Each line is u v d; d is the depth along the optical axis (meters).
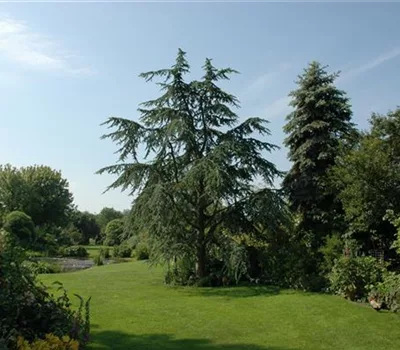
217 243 16.34
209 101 16.44
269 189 15.94
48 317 6.19
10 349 5.21
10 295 6.06
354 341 8.41
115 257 37.56
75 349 5.40
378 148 14.28
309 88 18.17
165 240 15.93
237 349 7.86
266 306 11.74
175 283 16.45
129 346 7.94
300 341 8.40
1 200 54.19
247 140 16.19
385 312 10.66
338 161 15.33
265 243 16.91
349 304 11.60
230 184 15.41
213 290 14.84
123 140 15.74
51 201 58.31
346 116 18.20
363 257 13.05
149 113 16.20
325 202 17.30
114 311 11.14
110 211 71.62
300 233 16.86
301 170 17.78
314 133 17.66
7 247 6.48
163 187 15.02
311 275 14.45
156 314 10.80
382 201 14.04
